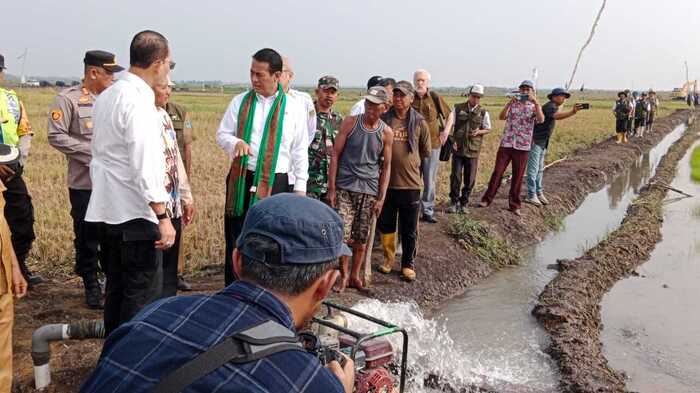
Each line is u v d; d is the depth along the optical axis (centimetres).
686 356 638
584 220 1280
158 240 395
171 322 176
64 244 754
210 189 1164
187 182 470
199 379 161
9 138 591
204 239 809
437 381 532
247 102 520
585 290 798
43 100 4066
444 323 679
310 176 675
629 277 921
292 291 187
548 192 1369
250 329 171
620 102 2505
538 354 612
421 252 834
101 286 630
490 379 549
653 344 668
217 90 13925
